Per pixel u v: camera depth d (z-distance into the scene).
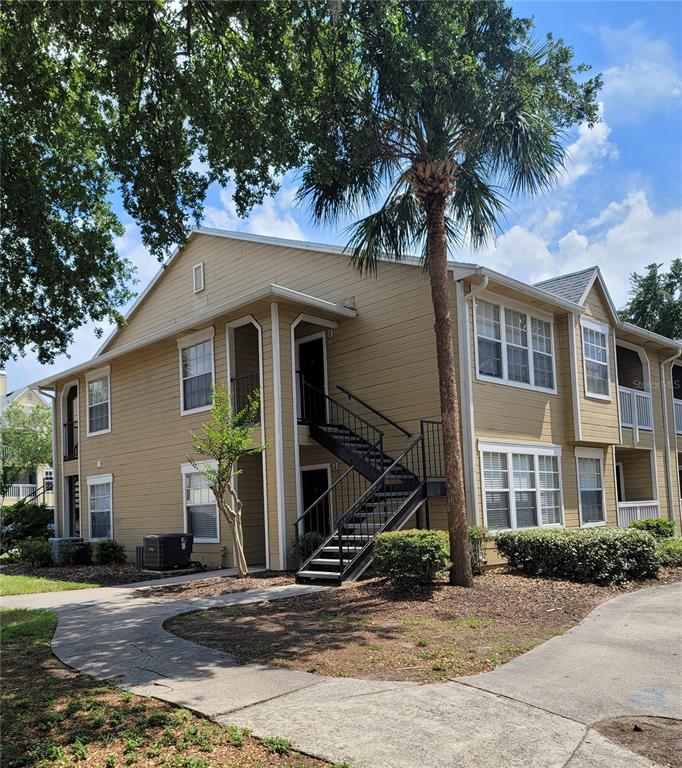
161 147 9.34
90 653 6.84
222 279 17.86
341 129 9.42
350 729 4.57
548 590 10.13
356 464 12.99
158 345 17.03
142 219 9.85
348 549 11.53
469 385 12.38
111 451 18.55
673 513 19.44
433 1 8.79
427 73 8.95
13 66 8.72
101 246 10.91
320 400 15.17
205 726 4.64
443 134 9.85
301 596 9.84
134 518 17.45
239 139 8.95
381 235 11.19
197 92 8.72
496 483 12.83
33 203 9.47
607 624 7.91
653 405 19.73
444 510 12.41
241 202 9.91
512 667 6.09
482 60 9.70
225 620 8.34
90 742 4.42
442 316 10.44
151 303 20.06
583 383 15.43
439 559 10.05
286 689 5.43
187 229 10.16
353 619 8.18
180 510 15.85
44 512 22.61
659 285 33.72
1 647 7.26
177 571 14.19
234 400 14.57
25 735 4.56
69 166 10.32
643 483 19.39
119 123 9.62
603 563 10.93
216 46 9.24
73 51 8.95
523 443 13.62
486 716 4.83
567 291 15.98
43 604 10.52
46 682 5.82
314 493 15.11
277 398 13.26
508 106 9.74
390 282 13.95
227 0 7.96
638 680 5.73
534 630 7.61
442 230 10.53
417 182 10.53
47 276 10.23
